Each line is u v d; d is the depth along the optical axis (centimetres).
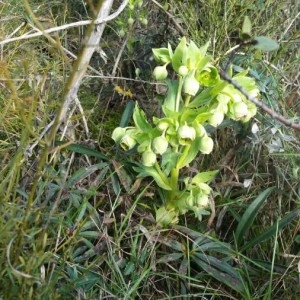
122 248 66
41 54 86
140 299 62
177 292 64
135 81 86
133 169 70
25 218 49
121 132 64
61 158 72
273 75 83
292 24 92
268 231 66
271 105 76
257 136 75
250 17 90
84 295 59
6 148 72
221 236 72
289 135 77
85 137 78
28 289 50
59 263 59
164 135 61
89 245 63
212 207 68
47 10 97
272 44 48
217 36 85
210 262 65
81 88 85
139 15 89
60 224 59
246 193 74
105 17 69
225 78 46
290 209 73
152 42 88
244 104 62
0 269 50
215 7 87
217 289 64
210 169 75
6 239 51
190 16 90
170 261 67
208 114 61
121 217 68
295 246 69
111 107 86
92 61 90
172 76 84
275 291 65
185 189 66
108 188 70
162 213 68
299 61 87
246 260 67
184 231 67
